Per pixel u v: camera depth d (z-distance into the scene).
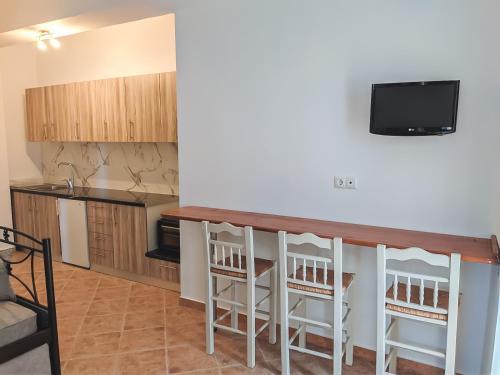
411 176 2.60
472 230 2.45
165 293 4.00
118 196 4.64
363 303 2.84
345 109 2.76
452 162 2.47
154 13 3.55
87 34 5.21
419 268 2.61
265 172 3.14
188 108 3.46
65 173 5.79
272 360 2.83
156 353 2.90
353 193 2.80
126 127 4.48
